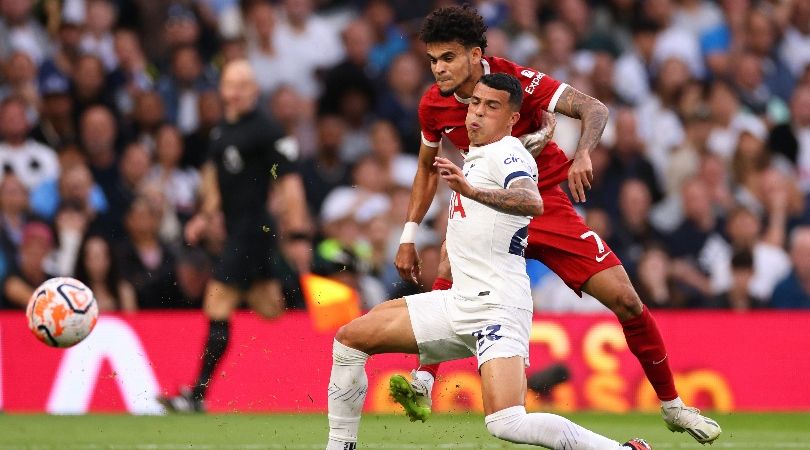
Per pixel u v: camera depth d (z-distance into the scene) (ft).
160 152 138.31
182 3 153.28
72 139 136.87
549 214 73.92
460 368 110.32
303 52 155.22
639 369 115.65
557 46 160.25
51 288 67.46
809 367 120.06
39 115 137.90
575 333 115.44
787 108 170.91
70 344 67.67
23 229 127.03
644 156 150.41
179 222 135.44
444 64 67.62
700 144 156.15
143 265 126.11
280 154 110.01
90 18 147.13
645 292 136.67
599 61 159.63
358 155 149.18
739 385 118.83
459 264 60.49
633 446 58.54
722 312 119.96
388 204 140.05
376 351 61.77
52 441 82.38
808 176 165.78
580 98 70.33
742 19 173.27
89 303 67.77
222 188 108.99
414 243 75.77
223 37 153.48
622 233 142.72
